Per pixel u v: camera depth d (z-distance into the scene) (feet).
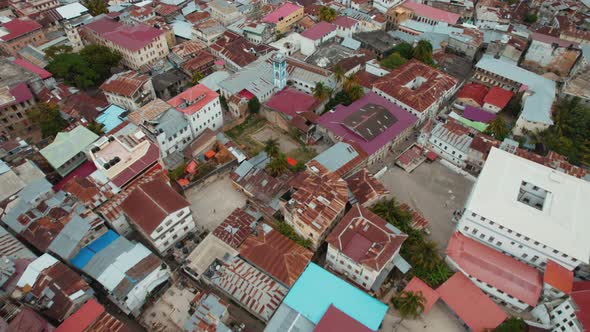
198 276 247.09
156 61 445.78
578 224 244.22
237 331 227.40
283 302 229.86
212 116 364.79
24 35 446.19
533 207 265.54
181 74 426.92
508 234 248.32
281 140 363.15
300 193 274.57
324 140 359.87
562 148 328.49
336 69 393.70
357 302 230.68
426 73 408.67
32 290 220.64
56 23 488.85
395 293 250.37
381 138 339.98
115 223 263.90
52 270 227.20
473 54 451.94
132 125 328.08
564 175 273.33
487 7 531.91
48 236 247.09
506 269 245.45
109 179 280.31
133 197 257.96
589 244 234.17
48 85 384.06
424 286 244.22
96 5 533.96
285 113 366.84
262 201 292.61
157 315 237.66
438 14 519.60
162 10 520.83
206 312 217.97
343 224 255.29
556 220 245.65
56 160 301.22
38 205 261.85
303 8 533.14
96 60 410.52
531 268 248.93
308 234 263.70
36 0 522.47
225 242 261.85
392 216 272.72
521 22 529.45
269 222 291.58
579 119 341.82
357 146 327.67
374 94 389.60
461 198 311.88
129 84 368.89
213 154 338.75
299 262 249.34
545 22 529.86
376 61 437.58
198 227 286.87
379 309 228.02
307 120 359.25
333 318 215.92
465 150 323.98
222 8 513.04
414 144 352.90
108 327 210.59
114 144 302.45
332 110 368.68
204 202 305.73
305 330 218.38
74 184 274.77
